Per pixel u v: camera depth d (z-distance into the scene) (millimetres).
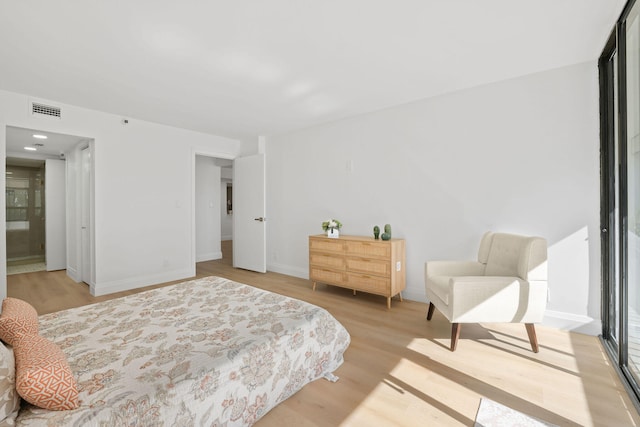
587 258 2480
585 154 2482
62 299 3527
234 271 5000
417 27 2004
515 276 2393
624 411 1572
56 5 1727
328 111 3711
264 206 4785
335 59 2424
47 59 2367
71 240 4621
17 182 5773
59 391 995
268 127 4422
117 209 3834
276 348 1590
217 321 1763
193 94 3125
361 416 1551
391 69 2607
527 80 2732
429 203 3314
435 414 1561
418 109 3363
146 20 1892
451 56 2393
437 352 2219
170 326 1687
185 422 1179
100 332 1603
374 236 3508
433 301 2670
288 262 4742
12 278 4531
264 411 1514
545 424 1479
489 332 2557
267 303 2068
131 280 3967
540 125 2676
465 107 3061
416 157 3393
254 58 2393
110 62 2428
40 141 3947
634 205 1862
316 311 1951
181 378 1216
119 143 3838
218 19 1893
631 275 1883
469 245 3066
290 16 1872
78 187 4230
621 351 1944
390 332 2576
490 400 1670
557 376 1896
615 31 1983
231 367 1368
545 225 2664
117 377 1201
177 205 4441
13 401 953
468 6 1797
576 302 2535
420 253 3396
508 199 2840
